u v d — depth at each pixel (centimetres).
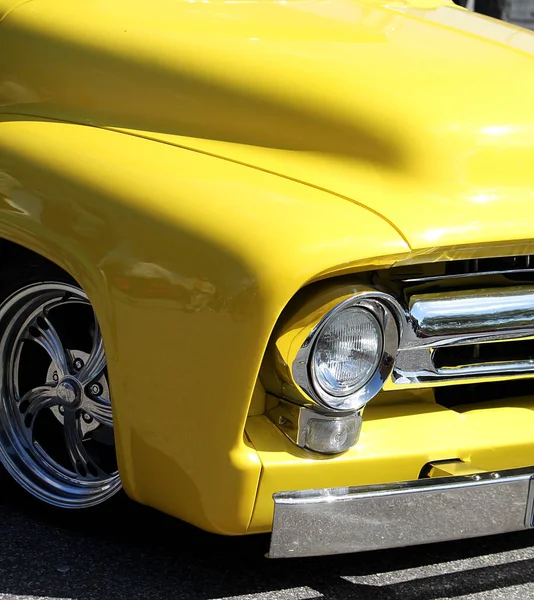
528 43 304
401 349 223
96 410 258
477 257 224
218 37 264
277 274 200
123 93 259
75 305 261
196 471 214
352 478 219
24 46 275
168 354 212
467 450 229
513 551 263
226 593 237
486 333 228
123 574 243
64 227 228
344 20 296
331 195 224
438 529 220
